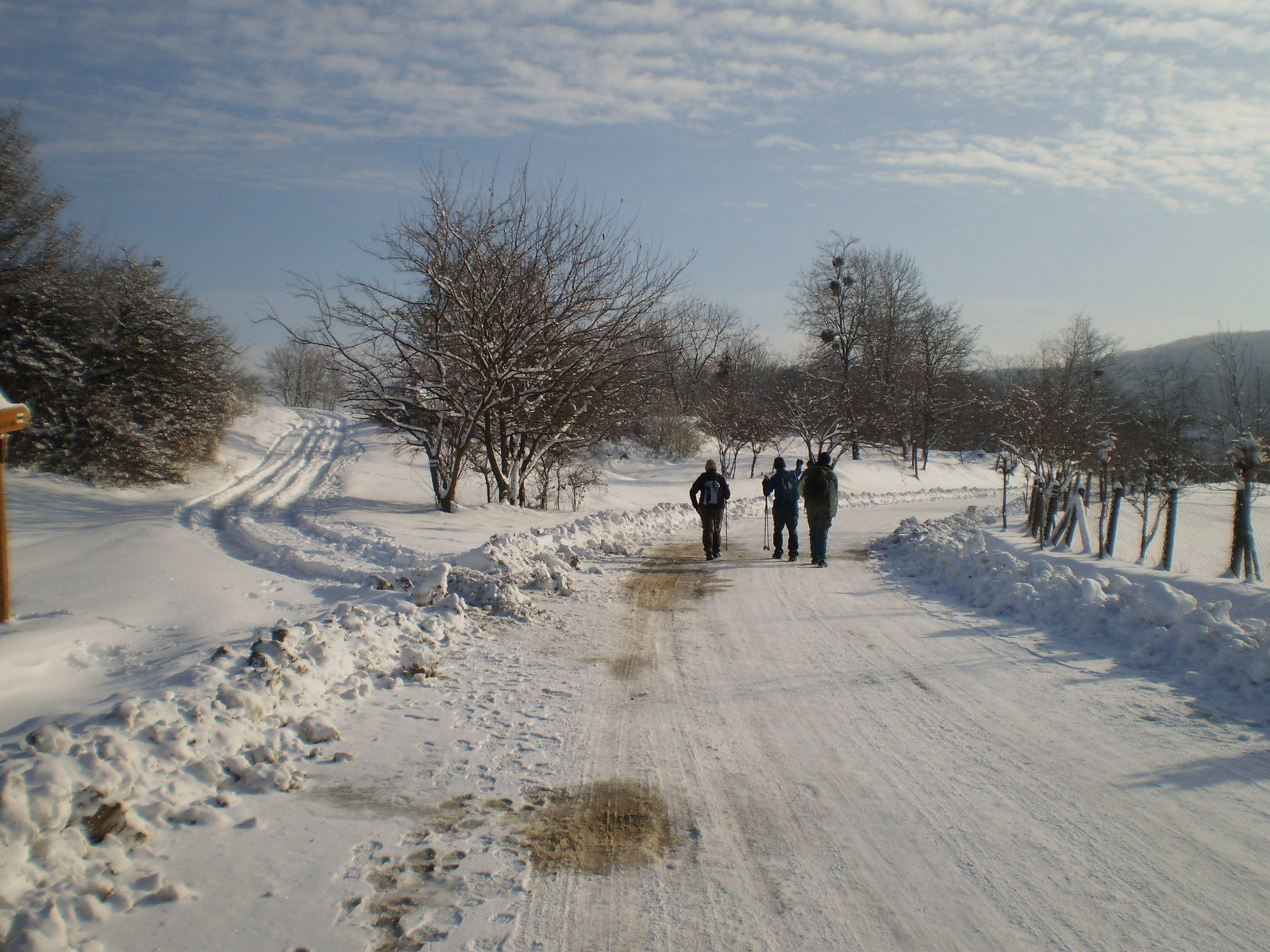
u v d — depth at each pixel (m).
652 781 4.46
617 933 3.03
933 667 6.75
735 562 13.38
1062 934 3.01
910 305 57.34
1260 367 16.52
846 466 46.09
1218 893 3.27
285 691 5.26
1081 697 5.84
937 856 3.62
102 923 2.97
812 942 2.98
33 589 9.66
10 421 8.10
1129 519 17.70
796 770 4.60
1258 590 7.62
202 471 30.56
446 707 5.64
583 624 8.44
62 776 3.40
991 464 57.56
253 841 3.65
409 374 18.94
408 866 3.50
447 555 12.23
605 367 20.38
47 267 23.84
